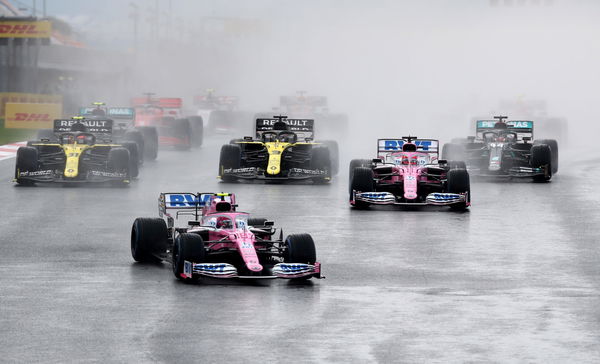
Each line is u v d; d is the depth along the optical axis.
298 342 39.72
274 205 86.06
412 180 85.88
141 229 57.78
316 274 51.66
